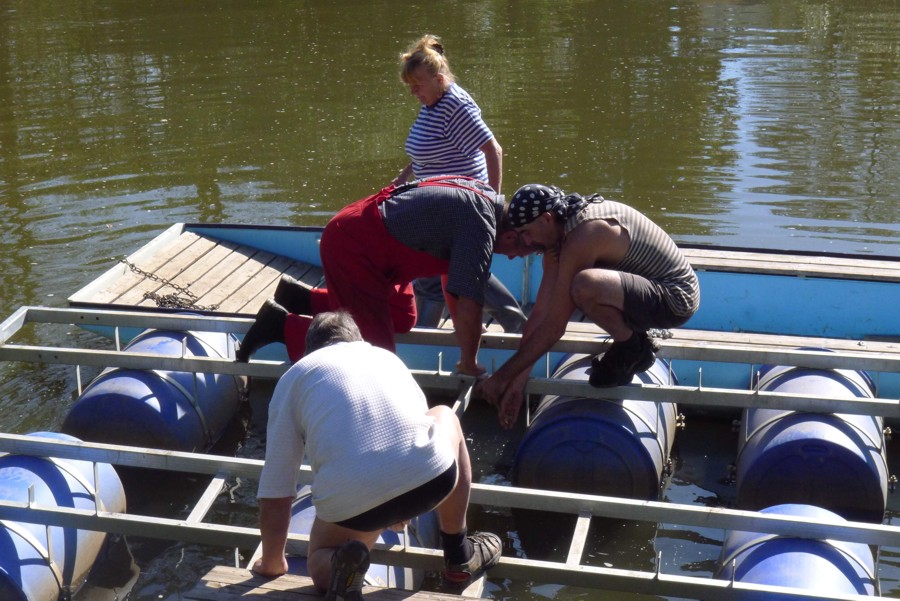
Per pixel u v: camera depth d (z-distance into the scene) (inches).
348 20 842.8
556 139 511.5
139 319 241.8
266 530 147.6
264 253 347.3
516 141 510.0
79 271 367.6
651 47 725.3
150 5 916.0
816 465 214.4
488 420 278.1
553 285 202.2
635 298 189.5
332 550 148.0
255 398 289.7
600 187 442.9
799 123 532.7
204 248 339.6
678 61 678.5
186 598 150.0
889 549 219.5
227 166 482.9
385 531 185.6
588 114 555.8
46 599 187.3
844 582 166.7
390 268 197.0
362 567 135.0
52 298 344.8
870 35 748.0
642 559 219.9
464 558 159.8
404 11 881.5
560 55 706.2
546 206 186.9
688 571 215.2
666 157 482.0
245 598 149.6
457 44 748.0
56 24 834.2
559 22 833.5
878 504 213.6
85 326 292.2
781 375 242.8
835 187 440.1
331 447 135.4
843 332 299.1
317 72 661.9
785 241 383.6
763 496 218.8
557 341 204.2
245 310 297.6
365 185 454.0
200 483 249.8
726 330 306.8
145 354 237.5
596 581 165.6
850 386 234.1
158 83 639.1
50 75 664.4
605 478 218.7
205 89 622.8
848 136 509.7
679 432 271.7
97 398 240.2
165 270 320.2
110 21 843.4
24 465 199.6
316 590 151.0
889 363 212.8
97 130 542.0
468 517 235.0
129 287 305.3
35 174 476.1
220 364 229.9
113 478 214.1
